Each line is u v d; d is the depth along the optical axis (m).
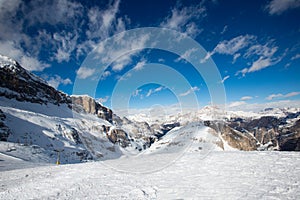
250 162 9.78
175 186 6.91
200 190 6.32
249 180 6.92
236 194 5.74
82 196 6.38
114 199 5.99
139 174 8.98
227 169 8.70
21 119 85.38
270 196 5.44
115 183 7.70
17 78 143.62
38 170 11.42
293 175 7.13
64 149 70.44
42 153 46.75
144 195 6.22
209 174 8.15
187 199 5.67
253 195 5.58
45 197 6.49
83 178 8.73
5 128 68.50
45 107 144.50
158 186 7.05
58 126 94.31
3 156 28.67
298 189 5.81
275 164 8.96
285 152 12.27
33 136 74.62
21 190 7.43
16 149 41.38
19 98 134.38
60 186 7.67
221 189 6.25
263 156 11.11
